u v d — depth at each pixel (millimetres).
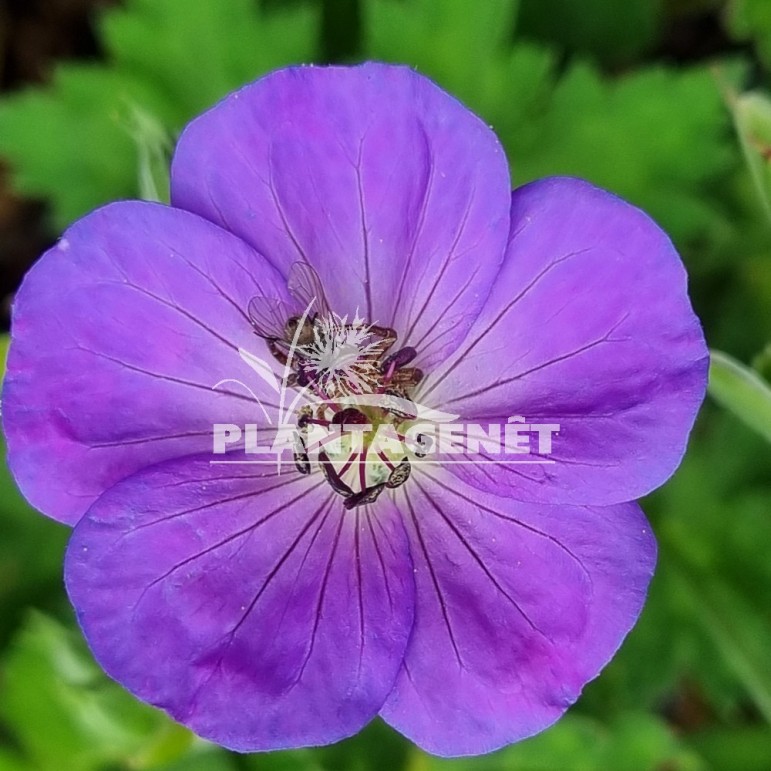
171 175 106
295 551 108
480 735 104
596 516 103
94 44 189
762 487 159
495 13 152
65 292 102
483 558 107
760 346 162
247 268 105
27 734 169
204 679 101
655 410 99
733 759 167
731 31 159
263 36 157
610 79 167
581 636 102
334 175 105
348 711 102
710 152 153
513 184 159
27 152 163
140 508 102
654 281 99
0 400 102
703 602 154
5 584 166
